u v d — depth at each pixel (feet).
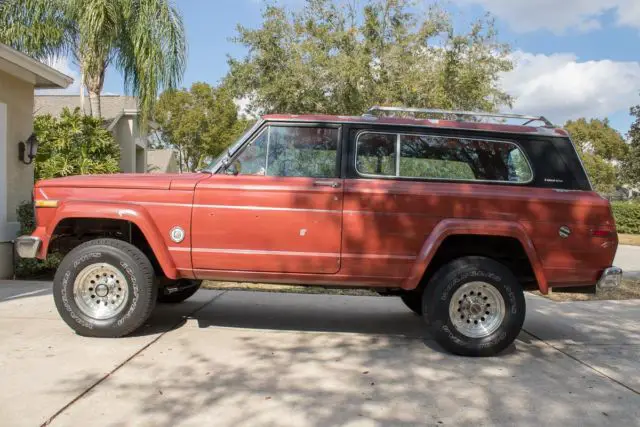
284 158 16.84
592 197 16.52
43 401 11.87
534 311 23.02
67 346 15.72
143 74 44.39
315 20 53.98
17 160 29.66
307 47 50.98
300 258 16.25
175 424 11.00
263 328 18.83
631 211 94.84
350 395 12.82
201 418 11.30
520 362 15.71
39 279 27.48
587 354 16.65
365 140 16.88
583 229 16.29
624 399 12.96
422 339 18.04
